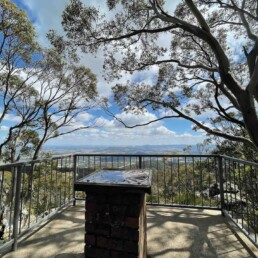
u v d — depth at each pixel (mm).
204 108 10531
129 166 4336
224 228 3121
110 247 1864
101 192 1888
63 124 15477
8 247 2555
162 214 3742
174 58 10156
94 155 4480
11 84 12719
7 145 13625
